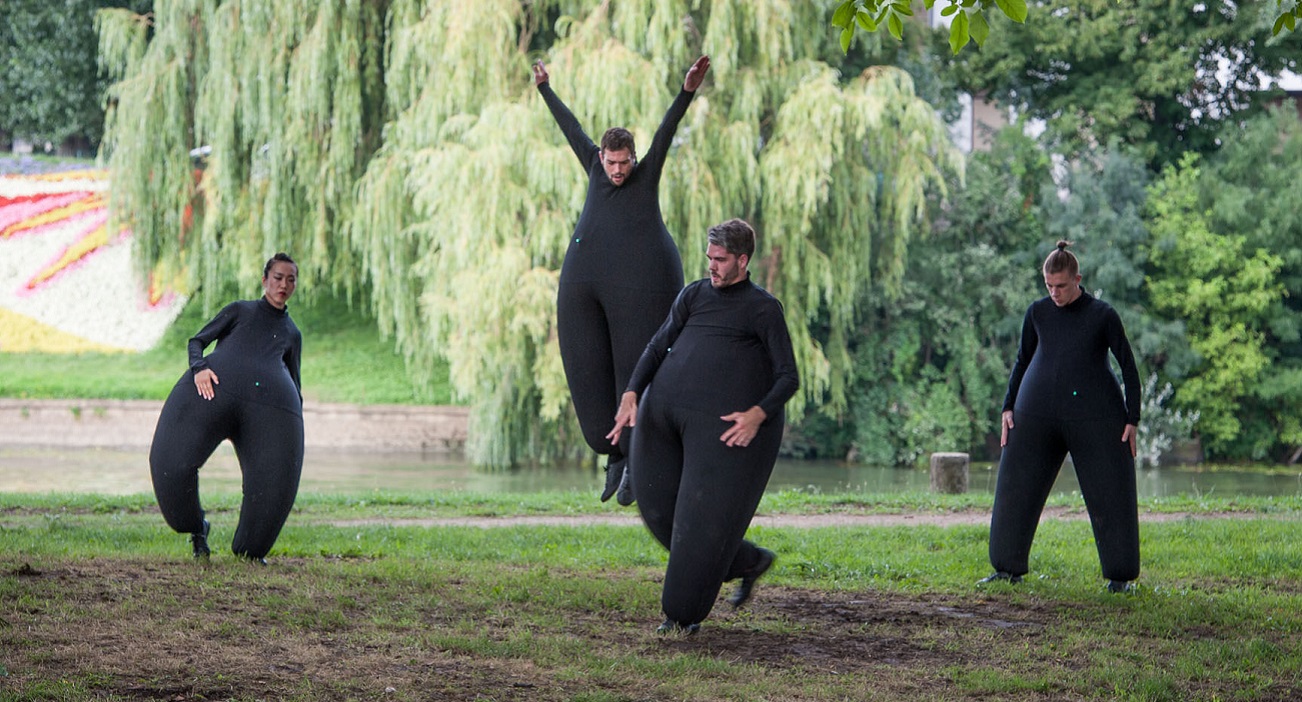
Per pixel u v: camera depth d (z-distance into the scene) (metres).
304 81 34.78
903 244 36.28
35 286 46.47
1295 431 40.94
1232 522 16.14
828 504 20.11
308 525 16.09
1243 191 41.22
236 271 38.31
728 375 8.26
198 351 11.02
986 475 34.56
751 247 8.36
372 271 34.34
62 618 8.15
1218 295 40.59
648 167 9.44
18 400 39.50
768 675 7.39
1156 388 41.38
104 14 38.25
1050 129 44.28
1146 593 10.62
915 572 11.80
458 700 6.65
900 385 40.53
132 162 36.97
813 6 36.03
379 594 9.61
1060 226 41.41
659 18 31.64
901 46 41.41
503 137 30.11
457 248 30.56
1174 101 46.12
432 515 18.58
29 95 53.41
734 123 32.88
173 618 8.32
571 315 9.54
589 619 9.03
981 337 41.94
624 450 9.50
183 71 37.06
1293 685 7.49
